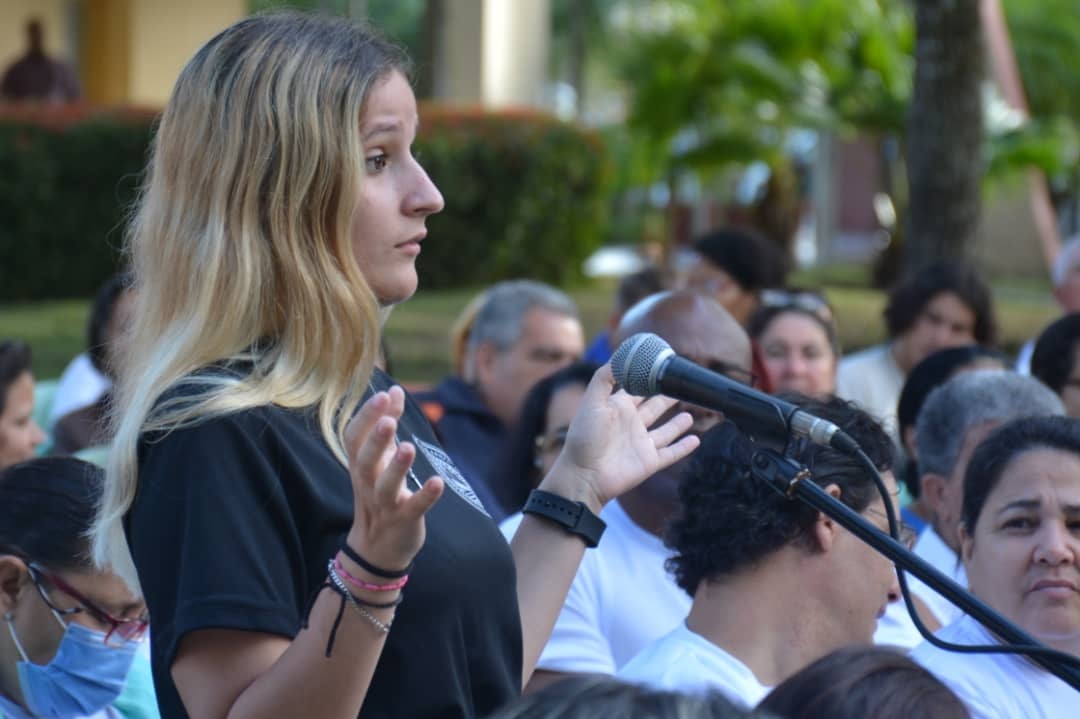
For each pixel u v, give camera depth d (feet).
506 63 165.07
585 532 21.80
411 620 18.56
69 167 120.37
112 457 18.42
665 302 33.58
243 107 18.58
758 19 138.51
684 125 143.43
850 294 139.64
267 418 18.07
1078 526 25.90
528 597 21.20
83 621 23.61
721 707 12.56
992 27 106.01
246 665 17.19
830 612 22.68
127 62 166.61
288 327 18.51
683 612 29.68
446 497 19.85
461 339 55.21
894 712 15.89
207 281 18.30
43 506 23.56
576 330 50.06
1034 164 128.26
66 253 121.39
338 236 18.67
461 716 18.99
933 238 85.81
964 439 34.37
